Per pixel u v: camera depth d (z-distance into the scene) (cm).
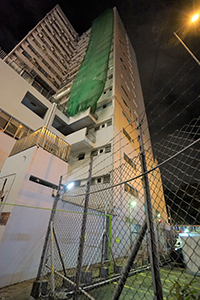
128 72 2177
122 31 2738
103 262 446
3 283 349
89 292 317
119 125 1280
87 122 1332
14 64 1939
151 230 160
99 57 1836
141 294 326
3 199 464
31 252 418
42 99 1262
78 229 530
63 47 2884
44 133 608
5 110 970
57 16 3028
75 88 1741
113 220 554
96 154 1174
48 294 295
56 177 577
